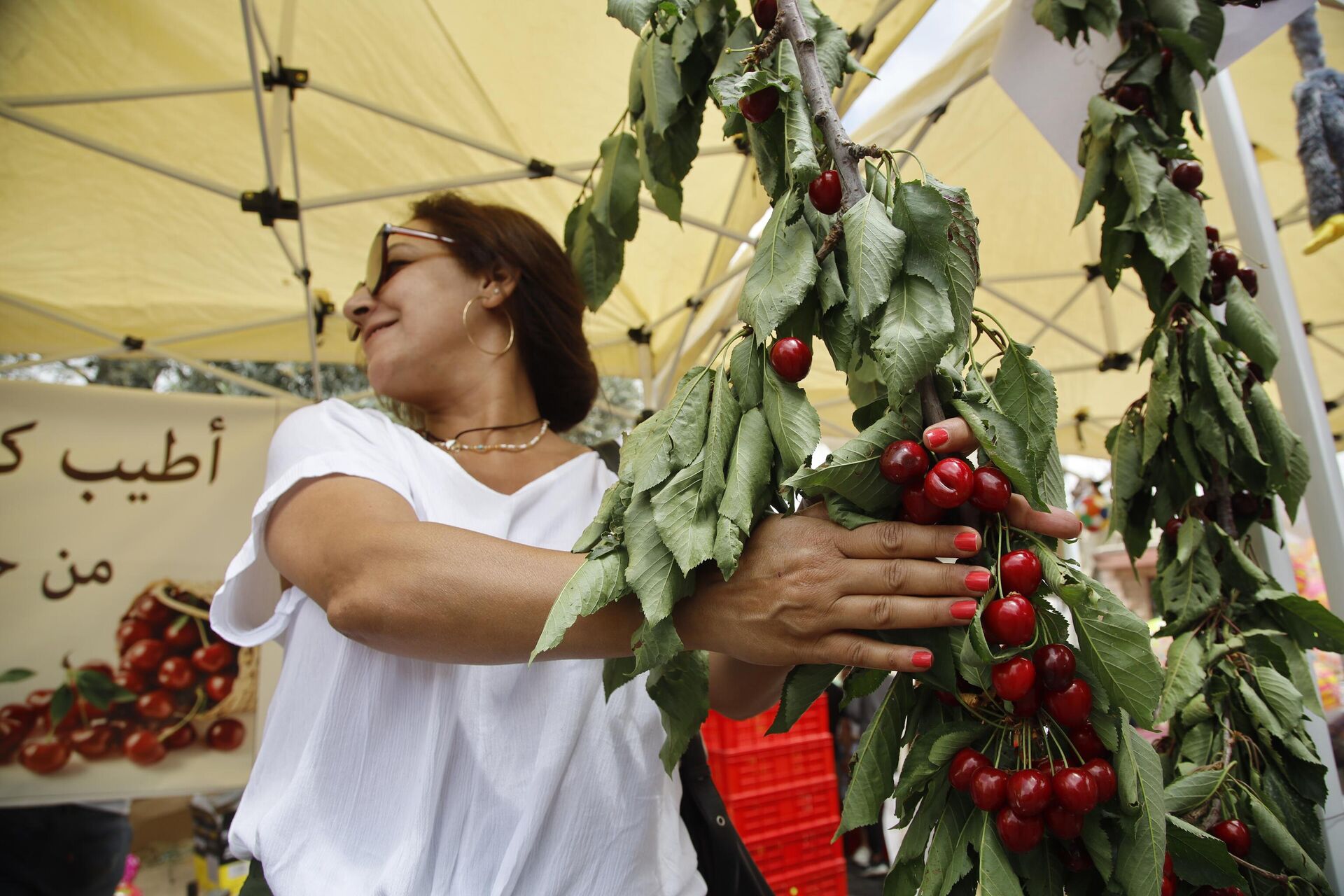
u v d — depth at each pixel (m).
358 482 0.92
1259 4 1.23
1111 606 0.63
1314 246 1.56
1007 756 0.69
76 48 2.37
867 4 2.29
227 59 2.46
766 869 3.39
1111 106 1.18
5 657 2.97
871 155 0.69
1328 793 1.12
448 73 2.57
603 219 1.05
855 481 0.64
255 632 1.00
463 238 1.27
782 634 0.66
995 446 0.64
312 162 2.88
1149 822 0.63
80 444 3.20
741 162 2.91
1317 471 1.38
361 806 0.93
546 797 0.94
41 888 2.90
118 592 3.13
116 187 2.80
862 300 0.62
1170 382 1.11
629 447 0.75
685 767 1.23
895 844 4.40
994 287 4.16
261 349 3.77
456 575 0.77
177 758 3.06
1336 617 1.03
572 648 0.76
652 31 0.93
